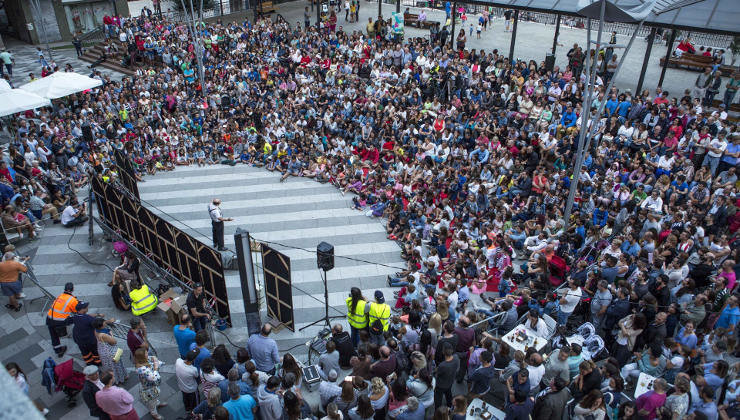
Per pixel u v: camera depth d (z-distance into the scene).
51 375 10.60
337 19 43.34
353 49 32.66
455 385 10.98
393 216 18.41
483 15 35.72
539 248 15.03
